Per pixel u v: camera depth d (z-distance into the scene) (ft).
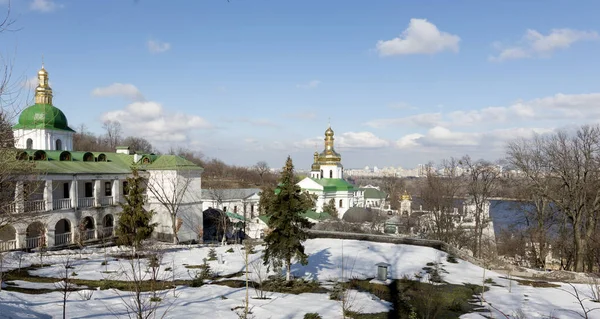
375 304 64.44
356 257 97.04
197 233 163.32
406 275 82.64
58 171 119.75
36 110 146.00
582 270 123.44
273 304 61.87
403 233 207.31
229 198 234.17
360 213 218.18
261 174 466.29
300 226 79.25
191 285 73.20
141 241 110.52
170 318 51.75
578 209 124.36
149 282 72.59
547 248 142.92
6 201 67.82
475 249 161.27
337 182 253.24
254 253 103.14
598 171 123.03
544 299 69.77
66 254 98.22
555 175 132.67
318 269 86.74
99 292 63.87
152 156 168.25
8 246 105.70
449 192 178.29
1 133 50.01
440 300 66.39
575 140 126.31
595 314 60.95
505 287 78.43
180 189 153.99
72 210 124.06
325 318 56.08
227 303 61.46
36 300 56.24
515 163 139.85
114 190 141.49
